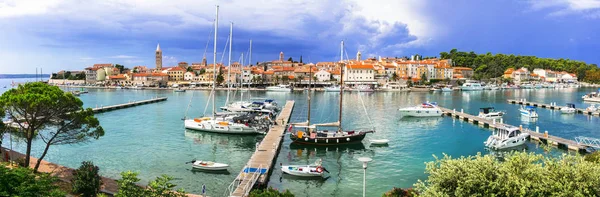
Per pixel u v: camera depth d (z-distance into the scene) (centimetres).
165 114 10019
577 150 5334
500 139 5994
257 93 19112
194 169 4447
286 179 4172
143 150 5509
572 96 17438
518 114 10500
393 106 12250
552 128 8050
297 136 5825
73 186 3041
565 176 2036
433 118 9450
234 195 3294
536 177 2075
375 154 5416
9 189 2214
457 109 11750
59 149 5372
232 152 5497
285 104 12712
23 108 3562
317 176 4212
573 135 7175
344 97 16338
